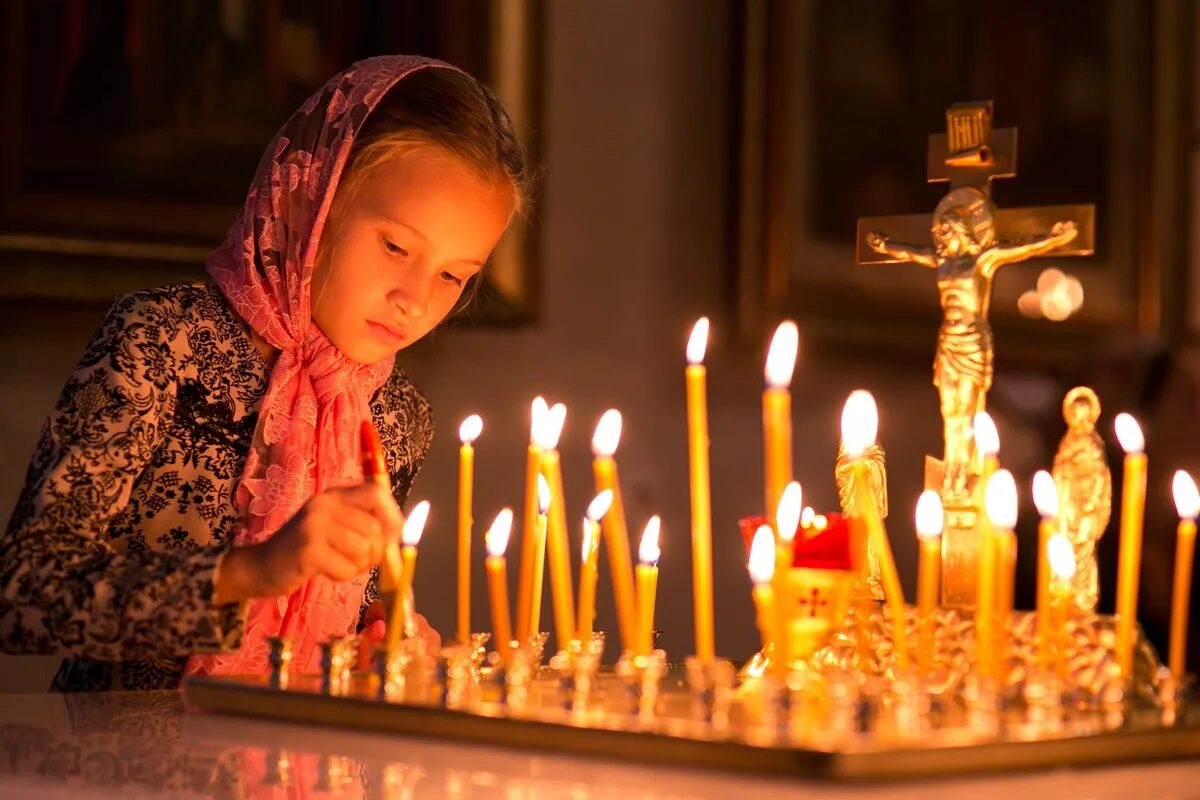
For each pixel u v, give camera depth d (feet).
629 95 21.68
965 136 8.39
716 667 6.46
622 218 21.58
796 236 22.34
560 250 20.90
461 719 6.38
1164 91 27.20
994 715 6.18
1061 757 5.77
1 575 7.93
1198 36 27.81
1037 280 25.71
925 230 8.68
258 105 17.66
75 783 5.52
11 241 15.76
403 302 9.45
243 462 9.49
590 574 8.00
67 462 8.34
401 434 10.98
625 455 21.49
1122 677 6.93
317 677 7.64
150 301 9.25
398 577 7.57
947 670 7.27
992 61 24.91
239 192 17.48
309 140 9.68
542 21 19.76
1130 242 26.78
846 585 7.13
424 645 7.64
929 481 7.79
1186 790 5.53
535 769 5.74
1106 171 26.45
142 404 8.75
